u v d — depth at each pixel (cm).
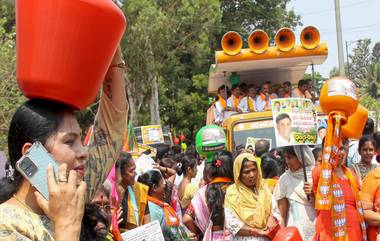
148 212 547
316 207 515
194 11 2575
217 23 2750
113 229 433
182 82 2978
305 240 568
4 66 1544
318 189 517
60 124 207
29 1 197
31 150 198
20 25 200
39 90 201
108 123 257
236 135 1046
